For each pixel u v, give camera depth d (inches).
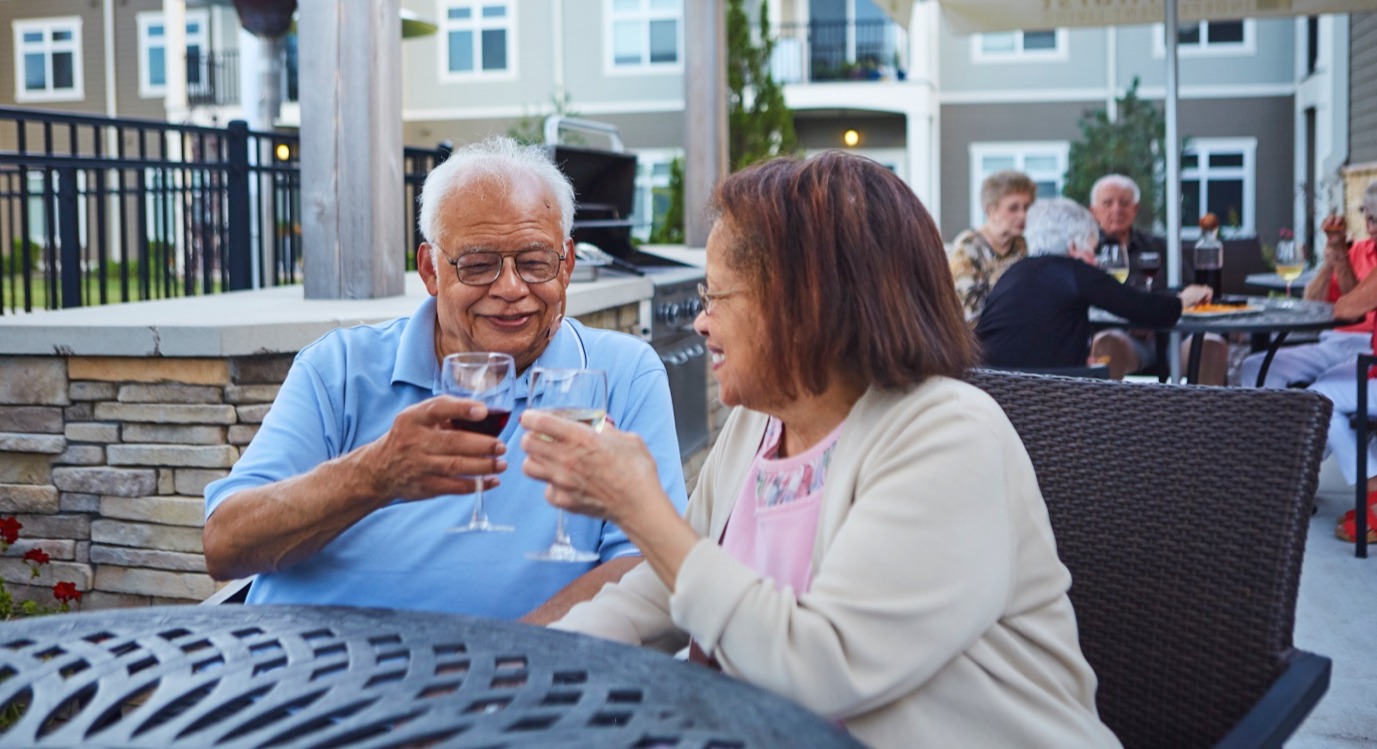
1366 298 170.7
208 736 38.4
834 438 54.6
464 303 74.4
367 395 76.6
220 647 46.3
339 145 142.2
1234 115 710.5
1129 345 227.5
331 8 140.9
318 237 143.4
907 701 48.7
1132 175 653.3
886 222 52.2
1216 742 52.5
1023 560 50.6
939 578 47.2
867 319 51.4
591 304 147.9
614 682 42.1
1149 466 56.1
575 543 72.9
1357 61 529.3
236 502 67.5
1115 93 721.0
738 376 54.7
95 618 50.1
